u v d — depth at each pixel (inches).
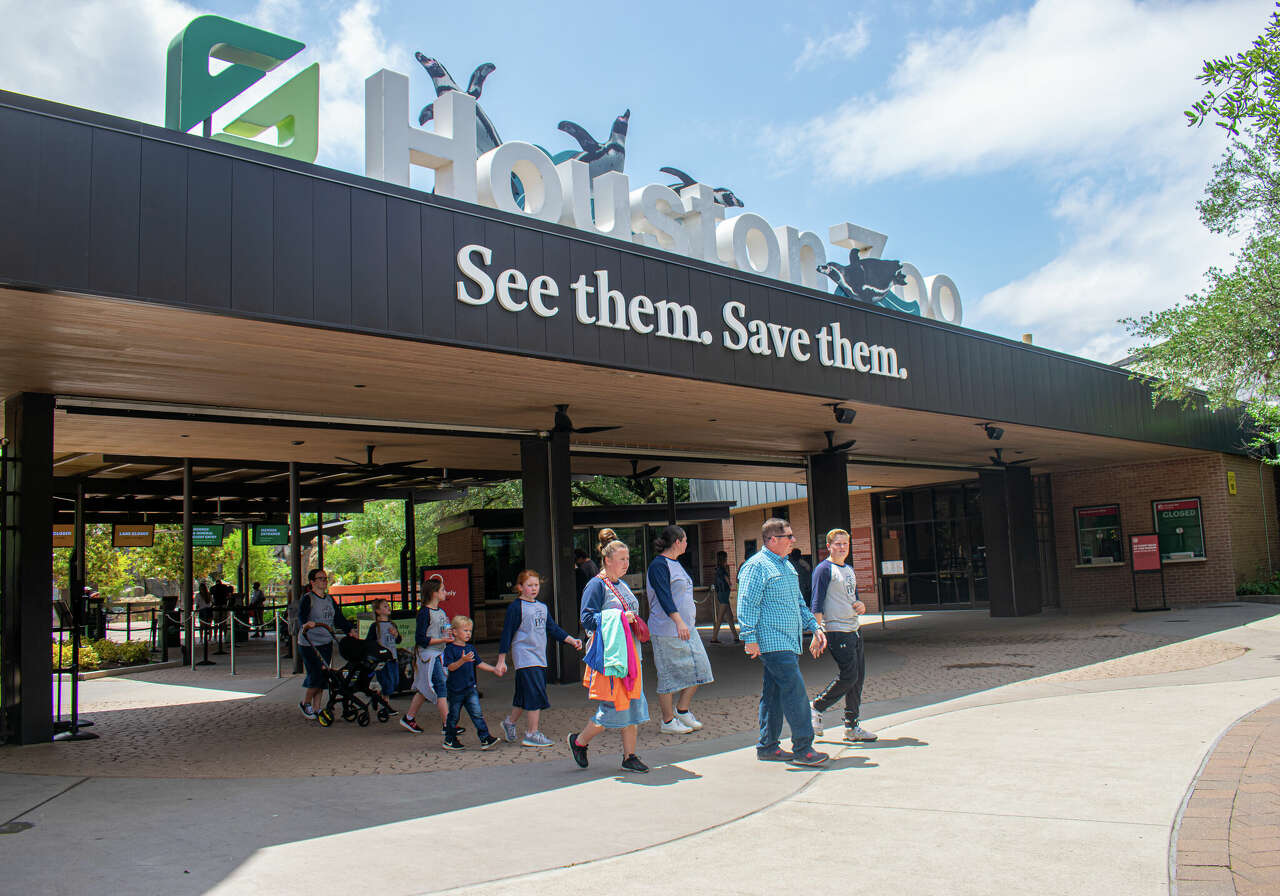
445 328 324.5
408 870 184.2
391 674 454.9
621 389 430.3
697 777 259.6
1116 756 254.1
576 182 416.5
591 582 296.7
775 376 442.0
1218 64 244.4
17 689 354.6
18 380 365.1
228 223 277.3
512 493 1400.1
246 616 968.9
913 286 608.1
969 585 1021.2
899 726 323.0
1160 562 786.8
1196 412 783.1
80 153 252.5
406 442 579.8
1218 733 277.6
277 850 200.4
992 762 255.8
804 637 742.5
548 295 356.2
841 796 229.1
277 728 390.9
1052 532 929.5
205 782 277.1
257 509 970.7
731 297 428.8
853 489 1095.0
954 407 542.6
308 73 358.6
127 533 924.0
